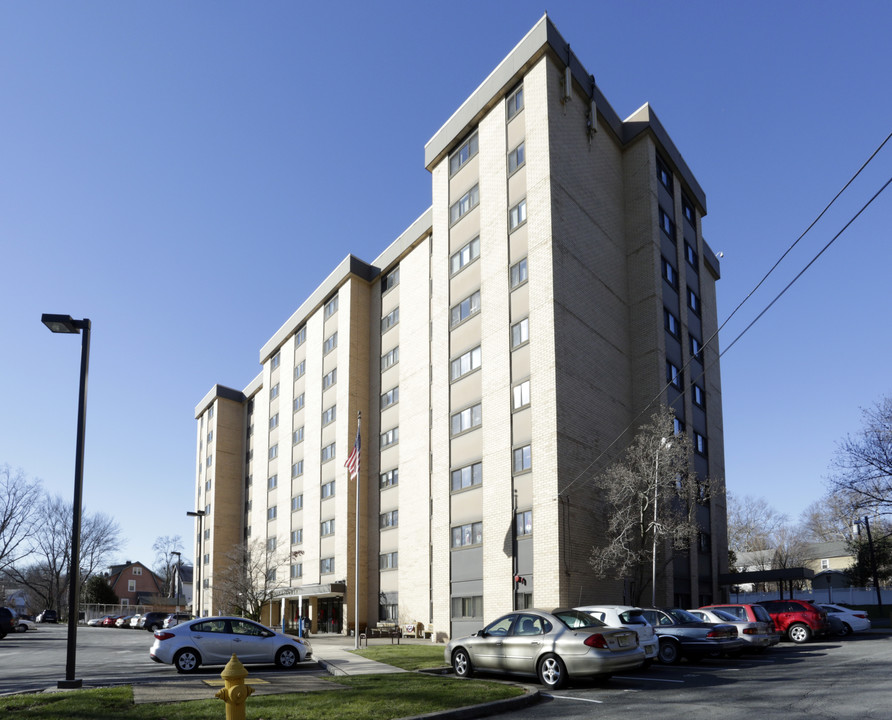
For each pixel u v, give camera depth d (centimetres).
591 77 3678
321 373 5278
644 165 3825
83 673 1986
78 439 1570
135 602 12531
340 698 1288
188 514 5484
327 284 5238
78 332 1625
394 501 4328
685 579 3544
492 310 3447
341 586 4412
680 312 3950
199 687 1487
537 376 3120
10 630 4375
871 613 4850
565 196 3325
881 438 4197
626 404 3566
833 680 1446
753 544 8888
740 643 2039
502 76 3566
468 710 1177
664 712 1143
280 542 5669
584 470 3111
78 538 1552
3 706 1205
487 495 3284
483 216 3609
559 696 1386
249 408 7175
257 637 2034
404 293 4572
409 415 4306
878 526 6294
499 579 3133
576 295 3281
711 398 4269
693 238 4338
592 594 2967
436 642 3438
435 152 4031
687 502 3234
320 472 5100
